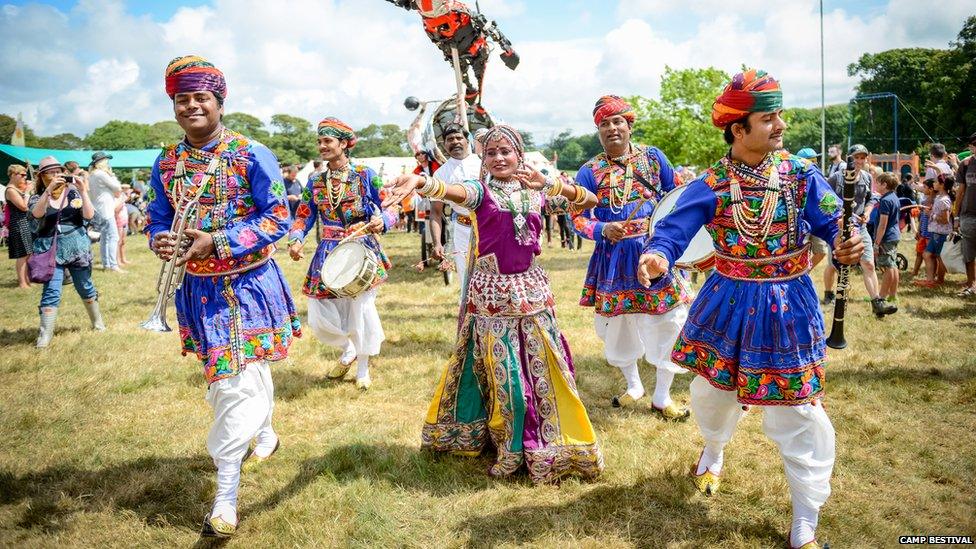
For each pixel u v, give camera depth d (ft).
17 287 37.45
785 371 9.53
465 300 12.57
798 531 9.86
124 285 37.27
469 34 21.38
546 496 11.70
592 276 16.43
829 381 17.12
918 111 180.14
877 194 27.07
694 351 10.47
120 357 21.29
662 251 9.63
